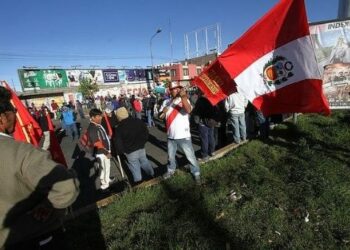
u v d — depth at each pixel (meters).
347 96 8.31
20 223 1.65
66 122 13.27
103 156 5.60
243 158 6.14
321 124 8.60
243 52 4.16
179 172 5.50
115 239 3.64
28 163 1.52
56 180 1.53
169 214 4.02
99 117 5.64
